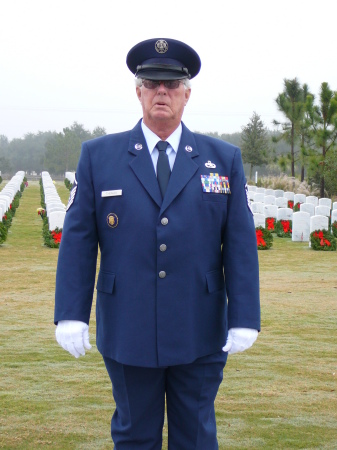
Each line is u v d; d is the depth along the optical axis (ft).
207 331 9.24
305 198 86.12
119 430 9.55
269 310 26.58
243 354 19.53
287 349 20.20
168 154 9.29
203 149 9.50
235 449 12.37
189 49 9.11
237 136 269.44
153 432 9.46
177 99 9.13
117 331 9.12
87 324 9.23
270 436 13.03
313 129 94.32
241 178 9.49
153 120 9.16
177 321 8.97
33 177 286.46
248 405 14.88
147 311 8.97
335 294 30.58
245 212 9.37
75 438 12.87
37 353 19.47
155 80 8.98
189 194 9.07
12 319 24.56
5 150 371.56
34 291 30.86
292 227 56.24
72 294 9.05
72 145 287.07
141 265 8.96
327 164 89.35
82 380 16.72
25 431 13.21
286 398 15.39
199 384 9.33
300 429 13.43
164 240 8.88
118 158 9.27
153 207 8.99
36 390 15.89
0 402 14.94
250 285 9.12
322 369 17.94
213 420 9.69
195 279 9.09
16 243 51.47
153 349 8.96
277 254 46.62
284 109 105.09
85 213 9.27
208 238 9.20
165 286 8.93
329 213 64.18
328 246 48.98
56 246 48.83
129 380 9.24
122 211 9.04
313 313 26.02
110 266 9.22
